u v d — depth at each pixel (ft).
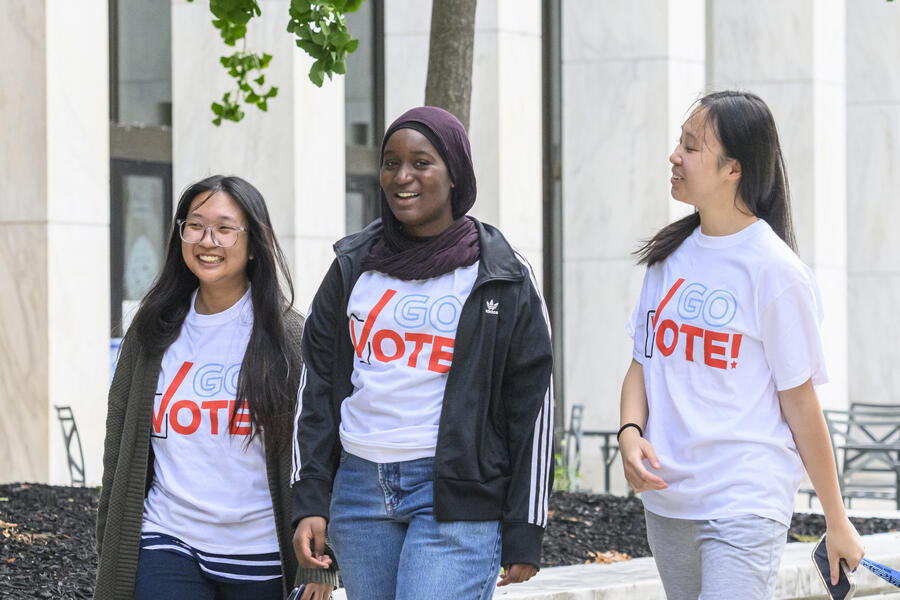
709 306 19.61
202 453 20.21
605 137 70.54
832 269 77.92
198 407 20.17
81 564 31.81
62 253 52.60
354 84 68.69
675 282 20.08
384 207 19.79
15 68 52.75
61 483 52.39
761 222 19.80
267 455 20.15
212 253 20.31
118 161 59.82
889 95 88.48
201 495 20.13
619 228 70.23
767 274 19.34
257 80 40.27
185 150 57.88
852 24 89.20
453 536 19.01
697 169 19.75
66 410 52.39
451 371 19.17
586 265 70.90
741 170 19.69
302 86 57.26
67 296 52.70
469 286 19.36
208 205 20.39
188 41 57.72
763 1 77.56
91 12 53.62
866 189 88.79
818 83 77.15
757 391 19.49
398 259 19.51
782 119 77.41
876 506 79.25
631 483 19.83
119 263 59.93
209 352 20.52
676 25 69.77
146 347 20.57
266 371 20.11
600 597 30.37
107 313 54.24
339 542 19.72
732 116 19.61
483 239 19.63
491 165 63.57
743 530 19.16
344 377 20.01
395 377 19.26
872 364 88.53
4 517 36.09
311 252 57.36
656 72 69.56
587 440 70.59
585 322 70.90
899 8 88.02
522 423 19.47
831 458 19.61
